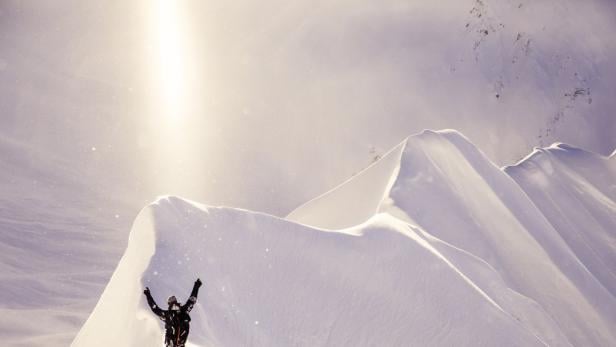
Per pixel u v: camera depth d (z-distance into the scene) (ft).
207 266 50.70
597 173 139.03
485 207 94.94
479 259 75.15
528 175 126.93
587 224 118.93
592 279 94.17
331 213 100.68
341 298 54.03
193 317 42.78
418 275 59.77
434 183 91.40
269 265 54.19
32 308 123.03
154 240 51.65
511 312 69.41
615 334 84.43
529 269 86.74
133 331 41.57
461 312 57.31
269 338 46.91
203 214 55.93
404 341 52.03
